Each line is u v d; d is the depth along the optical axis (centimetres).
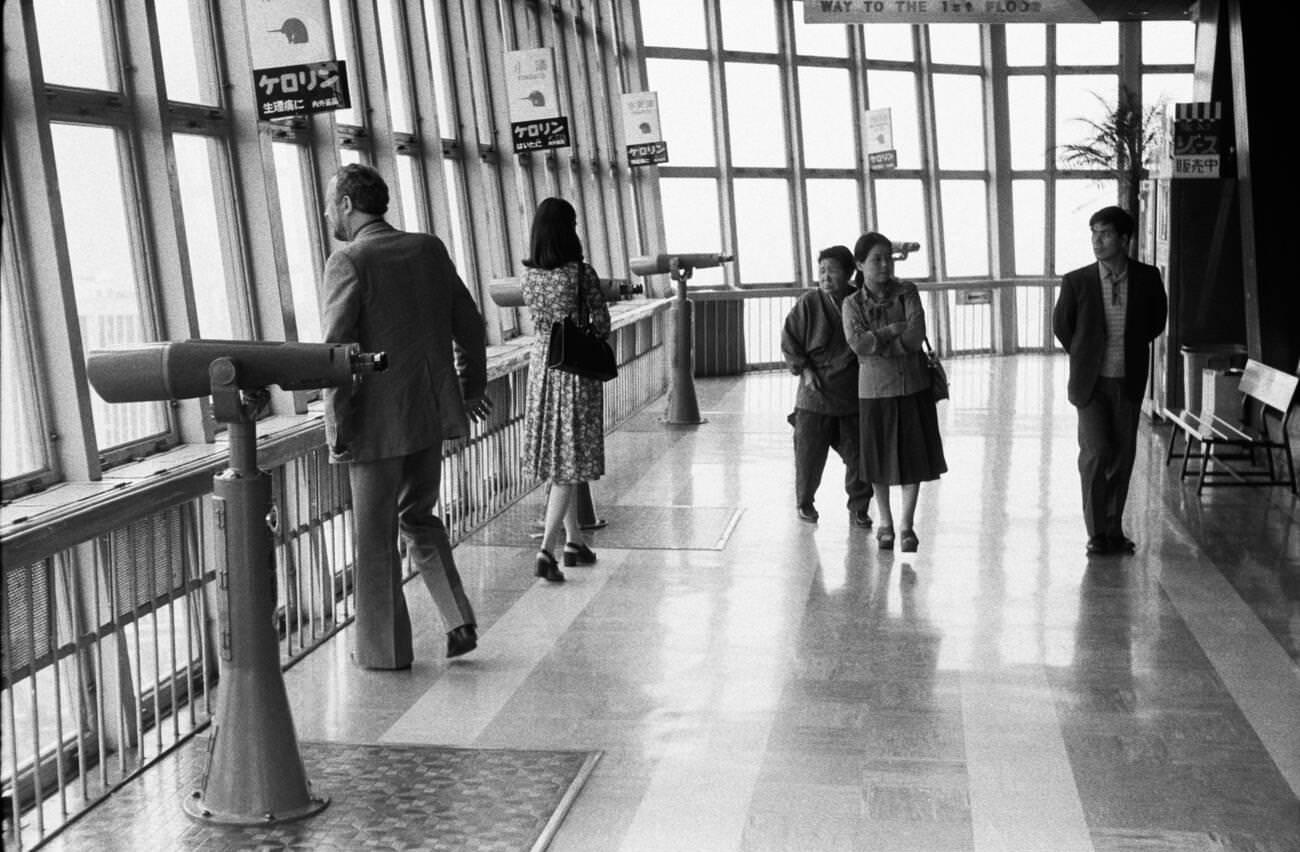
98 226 493
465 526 789
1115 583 655
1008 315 1988
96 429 476
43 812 388
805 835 373
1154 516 815
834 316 777
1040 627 580
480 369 539
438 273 512
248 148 593
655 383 1534
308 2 562
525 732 455
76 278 479
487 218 977
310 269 689
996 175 1983
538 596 638
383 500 512
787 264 1866
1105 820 382
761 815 387
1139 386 701
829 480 948
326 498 584
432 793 402
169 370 366
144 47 508
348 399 494
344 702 486
